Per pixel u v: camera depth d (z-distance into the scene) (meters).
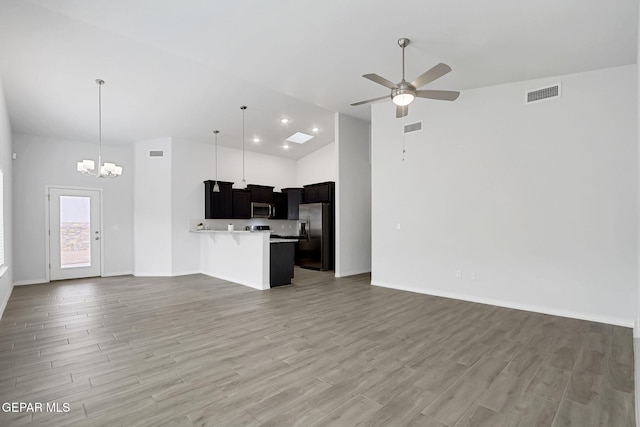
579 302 3.95
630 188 3.67
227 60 4.18
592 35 3.30
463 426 1.93
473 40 3.56
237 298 5.05
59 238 6.58
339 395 2.26
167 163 7.14
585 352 2.97
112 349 3.05
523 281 4.34
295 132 7.69
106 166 5.12
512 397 2.24
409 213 5.49
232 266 6.50
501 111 4.54
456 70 4.21
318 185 8.34
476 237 4.75
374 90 5.25
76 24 3.55
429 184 5.24
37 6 3.23
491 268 4.61
